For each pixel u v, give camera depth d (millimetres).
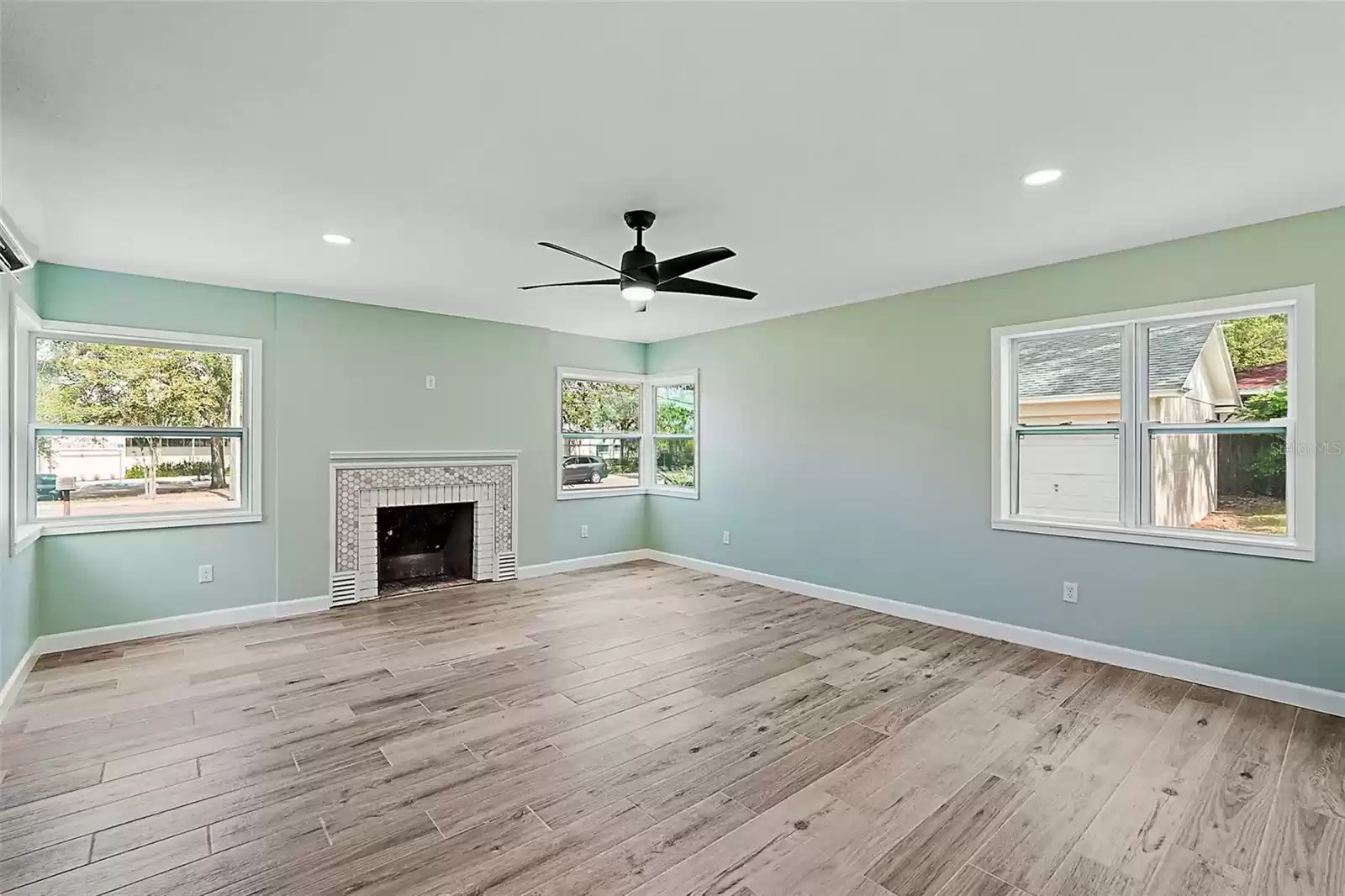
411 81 2041
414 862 2059
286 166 2658
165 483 4531
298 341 4992
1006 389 4371
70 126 2311
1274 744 2857
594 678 3660
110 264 4078
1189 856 2105
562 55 1907
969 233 3512
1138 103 2186
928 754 2777
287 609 4945
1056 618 4121
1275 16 1716
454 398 5816
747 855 2102
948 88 2096
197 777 2570
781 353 5816
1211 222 3340
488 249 3773
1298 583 3260
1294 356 3293
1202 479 3639
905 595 4910
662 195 2980
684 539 6848
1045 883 1973
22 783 2521
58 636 4070
